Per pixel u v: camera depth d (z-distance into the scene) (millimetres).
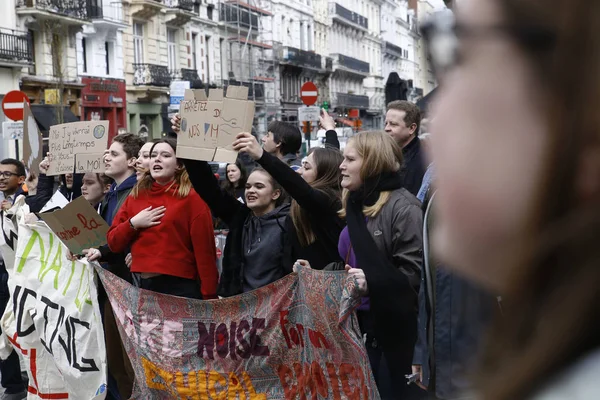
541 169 475
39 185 7449
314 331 4363
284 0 54375
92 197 6828
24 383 6875
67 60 31578
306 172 4930
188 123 4973
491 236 498
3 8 28609
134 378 5387
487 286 516
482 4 497
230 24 45344
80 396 5527
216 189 5215
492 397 491
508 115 485
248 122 4766
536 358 475
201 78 42875
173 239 5281
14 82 29078
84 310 5473
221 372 4750
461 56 509
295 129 6734
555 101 470
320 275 4281
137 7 36250
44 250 5699
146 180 5500
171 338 4875
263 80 48781
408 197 4168
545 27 469
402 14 89625
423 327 3326
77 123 6703
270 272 5023
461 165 504
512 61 482
